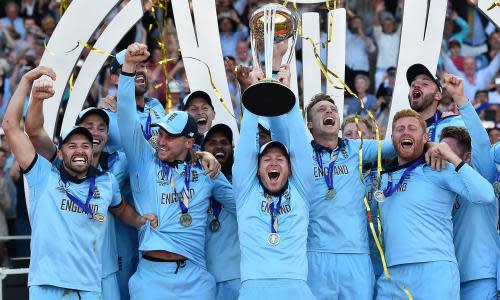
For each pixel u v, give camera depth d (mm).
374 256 7055
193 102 7340
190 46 7824
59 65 7500
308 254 6758
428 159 6633
